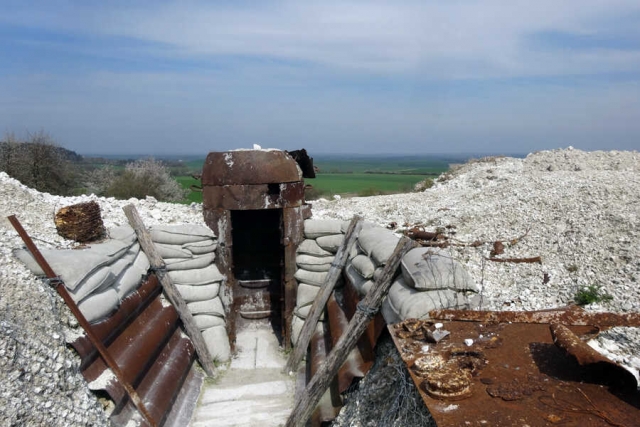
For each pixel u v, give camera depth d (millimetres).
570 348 3270
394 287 5238
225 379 7250
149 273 6840
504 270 7152
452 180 15539
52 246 5609
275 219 9289
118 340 5320
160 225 7352
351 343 5547
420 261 5039
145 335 5852
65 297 4680
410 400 3863
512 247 7938
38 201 7156
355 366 5434
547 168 14695
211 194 7602
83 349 4582
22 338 4020
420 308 4520
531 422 2764
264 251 9250
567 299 5945
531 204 9672
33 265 4793
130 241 6594
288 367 7480
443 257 5145
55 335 4375
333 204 13133
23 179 16969
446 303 4566
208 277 7477
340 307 7098
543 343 3768
